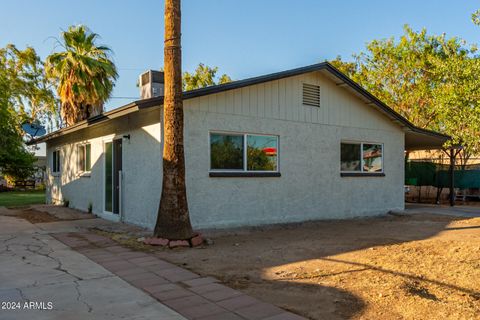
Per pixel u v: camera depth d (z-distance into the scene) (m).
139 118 9.94
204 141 9.49
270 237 8.80
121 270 5.85
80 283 5.20
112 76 19.78
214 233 9.05
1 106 21.67
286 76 10.80
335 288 4.99
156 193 9.16
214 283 5.21
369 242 8.14
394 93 21.31
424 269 5.82
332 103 12.38
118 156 11.26
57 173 16.77
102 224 10.45
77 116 19.11
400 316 4.09
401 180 14.47
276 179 10.85
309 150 11.69
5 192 28.52
